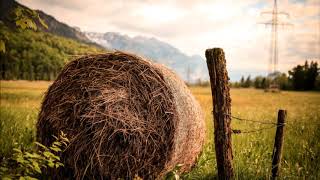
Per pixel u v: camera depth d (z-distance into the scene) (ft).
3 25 13.83
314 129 23.47
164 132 14.21
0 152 16.97
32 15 13.92
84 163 14.28
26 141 18.47
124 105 14.26
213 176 15.38
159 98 14.33
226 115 14.19
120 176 14.14
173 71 16.31
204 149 18.31
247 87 331.16
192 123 15.25
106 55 15.14
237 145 19.22
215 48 14.07
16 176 11.03
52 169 14.89
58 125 14.79
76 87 14.92
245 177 14.97
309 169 15.89
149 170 14.21
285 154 18.75
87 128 14.23
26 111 29.81
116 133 14.02
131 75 14.65
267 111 44.60
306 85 251.60
